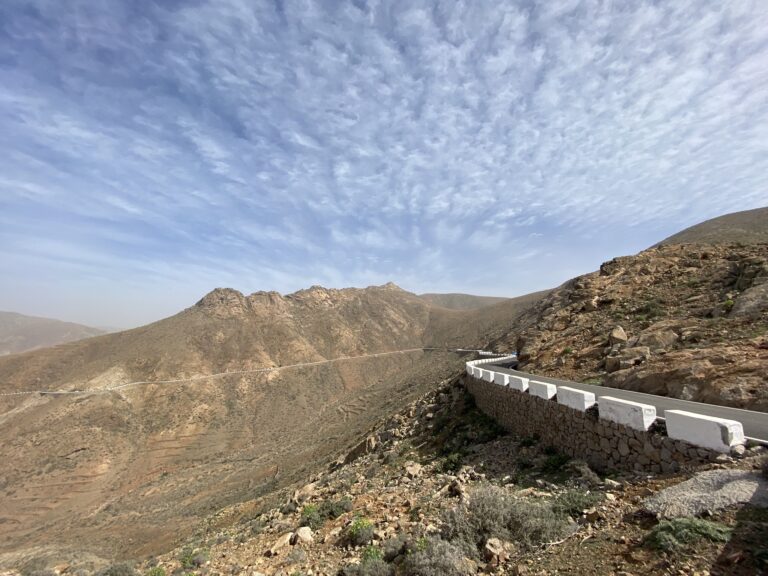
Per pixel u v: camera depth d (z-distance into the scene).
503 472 10.89
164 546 26.70
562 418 11.14
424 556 6.20
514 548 6.05
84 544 37.25
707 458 6.73
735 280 20.52
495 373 17.55
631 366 15.93
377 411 51.09
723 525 4.71
